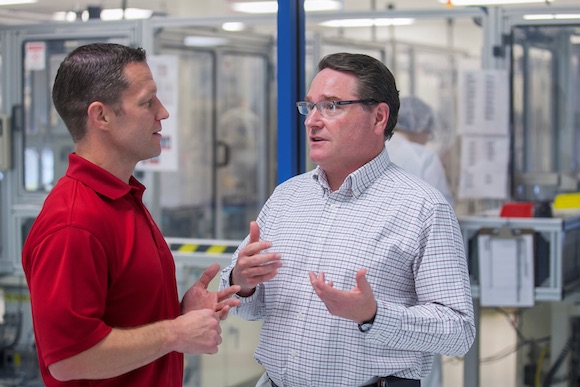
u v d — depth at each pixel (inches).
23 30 170.7
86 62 63.2
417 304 73.5
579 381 158.1
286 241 76.5
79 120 63.7
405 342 67.9
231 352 166.6
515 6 153.9
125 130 63.7
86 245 59.3
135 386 63.8
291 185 82.5
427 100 204.1
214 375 165.3
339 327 71.3
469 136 156.7
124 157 64.9
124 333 59.9
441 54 201.9
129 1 178.9
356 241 72.4
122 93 63.2
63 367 58.4
